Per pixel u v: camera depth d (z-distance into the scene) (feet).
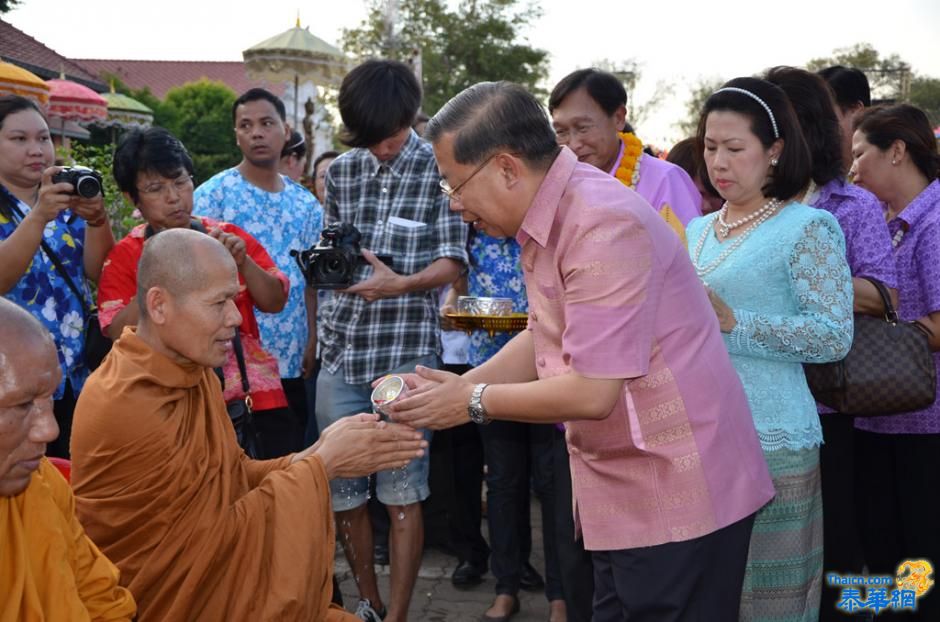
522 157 6.89
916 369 9.05
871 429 10.42
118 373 7.62
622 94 11.25
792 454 8.34
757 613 8.55
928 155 10.53
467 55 110.11
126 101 63.16
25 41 86.89
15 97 11.54
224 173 14.49
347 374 12.15
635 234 6.57
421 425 7.47
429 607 13.60
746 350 8.23
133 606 6.62
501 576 13.01
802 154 8.39
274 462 8.73
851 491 10.32
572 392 6.64
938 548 10.10
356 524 12.13
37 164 11.46
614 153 11.58
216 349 7.77
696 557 6.88
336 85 35.78
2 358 5.36
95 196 10.58
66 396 11.44
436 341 12.37
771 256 8.37
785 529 8.45
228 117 120.47
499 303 11.62
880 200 10.92
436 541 16.06
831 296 8.16
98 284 11.40
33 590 5.62
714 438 6.91
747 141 8.37
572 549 10.79
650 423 6.88
